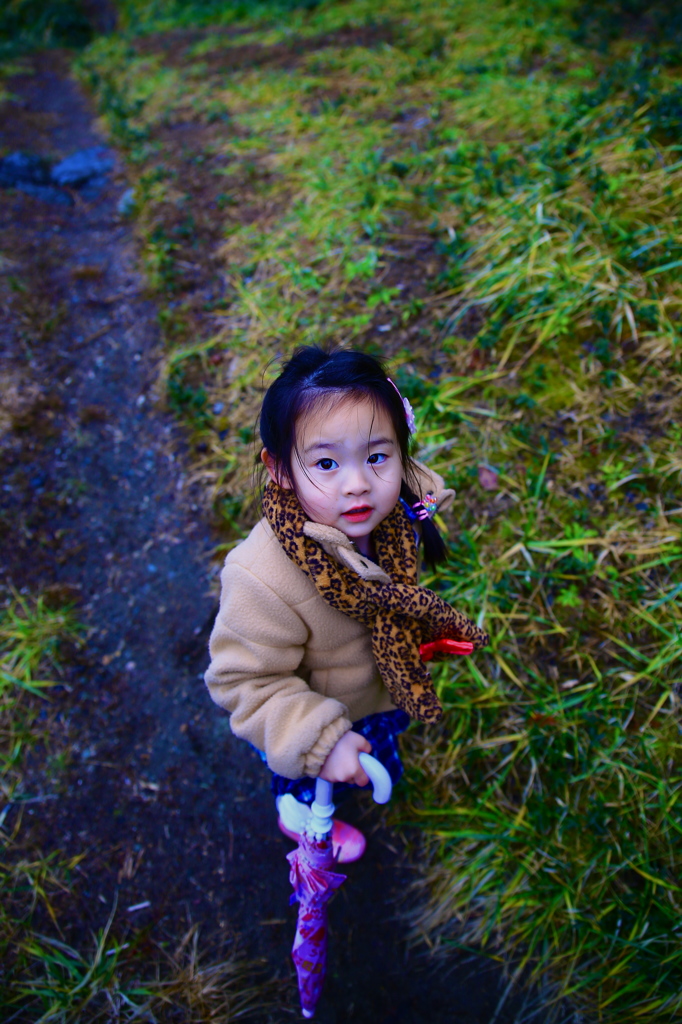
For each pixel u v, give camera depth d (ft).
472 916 6.46
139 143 16.47
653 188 10.15
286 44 20.16
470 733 7.11
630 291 9.18
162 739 7.66
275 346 10.21
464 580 7.72
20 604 8.57
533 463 8.38
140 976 6.32
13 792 7.28
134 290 12.21
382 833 6.98
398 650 4.38
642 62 12.82
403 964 6.33
